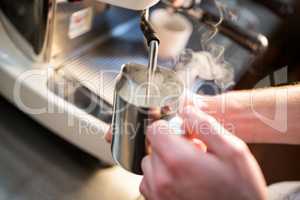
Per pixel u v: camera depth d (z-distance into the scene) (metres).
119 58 0.61
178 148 0.29
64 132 0.50
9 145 0.52
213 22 0.70
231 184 0.29
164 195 0.30
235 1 0.87
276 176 0.78
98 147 0.49
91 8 0.57
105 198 0.49
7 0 0.53
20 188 0.47
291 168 0.79
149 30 0.37
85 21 0.57
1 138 0.52
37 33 0.51
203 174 0.29
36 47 0.52
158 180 0.30
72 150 0.53
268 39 0.80
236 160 0.29
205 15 0.70
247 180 0.29
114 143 0.34
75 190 0.49
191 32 0.66
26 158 0.51
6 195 0.46
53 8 0.50
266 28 0.82
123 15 0.65
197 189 0.29
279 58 0.86
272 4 0.90
